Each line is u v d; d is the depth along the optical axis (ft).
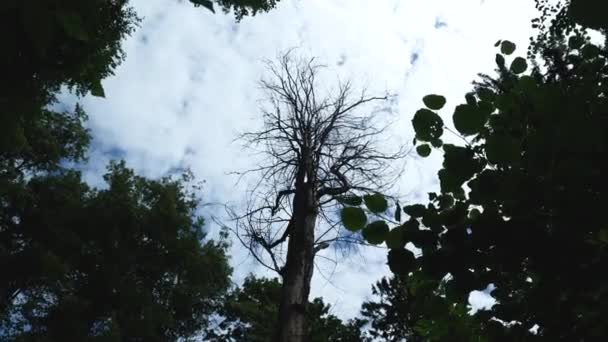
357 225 6.82
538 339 7.49
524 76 6.53
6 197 68.59
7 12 3.99
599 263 6.39
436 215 7.02
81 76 17.54
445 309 7.84
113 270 68.23
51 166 73.67
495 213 6.67
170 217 76.64
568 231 6.22
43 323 62.75
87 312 65.82
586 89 5.68
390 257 7.20
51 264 63.87
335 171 22.43
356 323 60.49
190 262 75.36
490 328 8.09
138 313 69.56
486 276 7.08
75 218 73.20
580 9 2.63
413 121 6.59
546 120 5.47
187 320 74.23
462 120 5.99
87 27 4.47
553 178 5.84
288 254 18.57
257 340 60.23
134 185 82.58
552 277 6.82
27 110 6.84
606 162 5.49
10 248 70.64
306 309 16.85
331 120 24.76
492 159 5.69
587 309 6.93
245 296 73.31
